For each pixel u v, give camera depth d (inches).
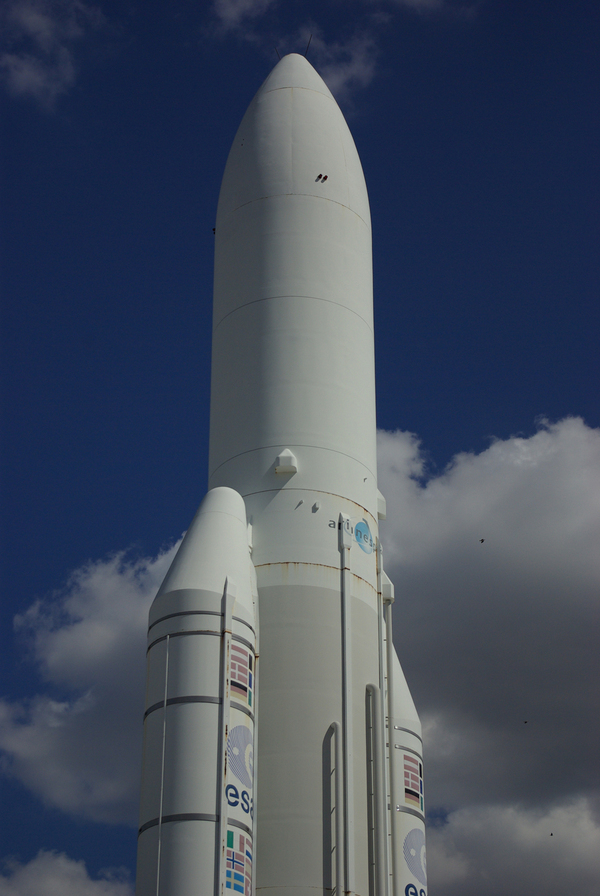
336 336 1209.4
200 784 922.7
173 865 895.1
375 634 1122.7
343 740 1031.6
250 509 1130.7
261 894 966.4
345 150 1323.8
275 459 1140.5
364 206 1322.6
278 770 1013.8
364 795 1042.7
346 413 1181.7
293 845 984.3
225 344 1231.5
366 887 1007.6
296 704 1041.5
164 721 952.9
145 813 933.2
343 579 1103.0
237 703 968.3
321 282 1226.6
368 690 1092.5
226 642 980.6
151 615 1015.6
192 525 1084.5
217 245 1311.5
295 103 1330.0
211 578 1013.2
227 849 909.2
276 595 1085.1
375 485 1205.1
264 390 1176.8
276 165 1284.4
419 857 1133.1
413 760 1181.1
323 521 1122.0
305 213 1258.0
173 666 970.7
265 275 1230.3
